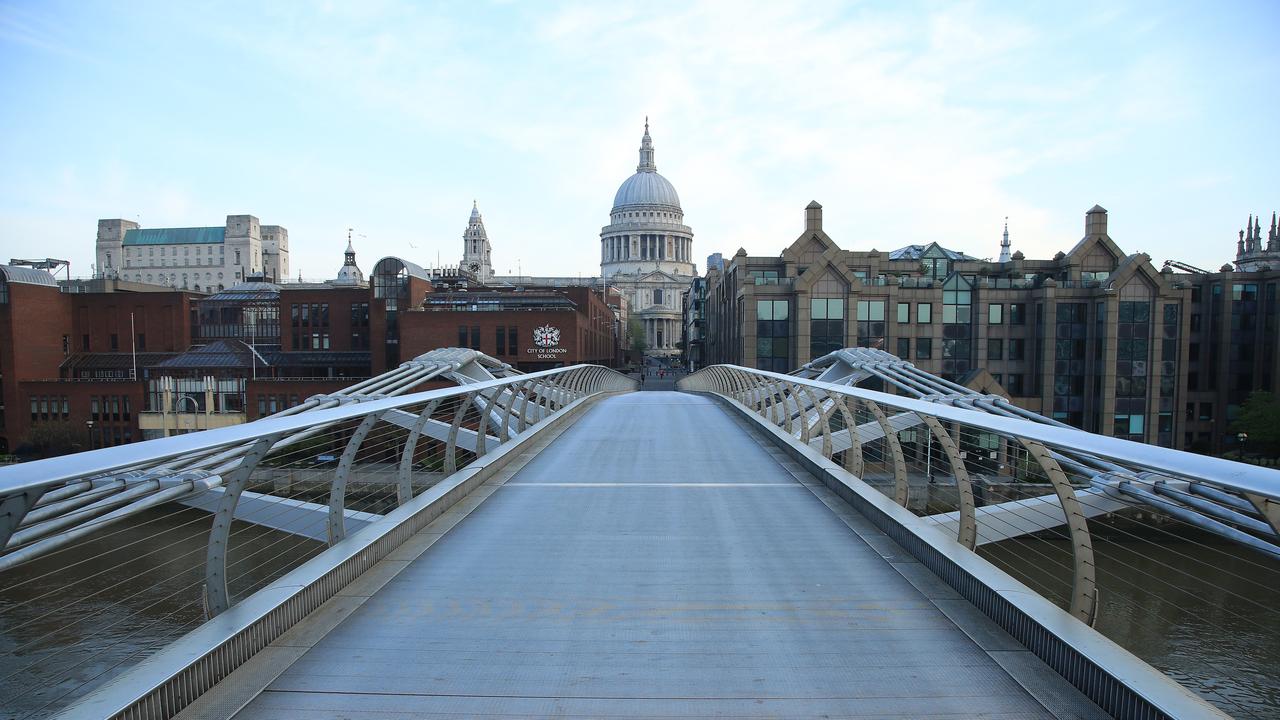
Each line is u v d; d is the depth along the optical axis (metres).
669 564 7.32
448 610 6.04
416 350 65.56
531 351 65.00
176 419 60.81
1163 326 50.16
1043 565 19.97
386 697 4.55
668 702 4.52
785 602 6.24
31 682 11.38
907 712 4.38
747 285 50.66
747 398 24.16
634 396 38.25
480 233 184.38
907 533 7.71
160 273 196.62
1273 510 3.68
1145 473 7.77
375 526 7.66
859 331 50.19
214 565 5.38
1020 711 4.37
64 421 61.53
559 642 5.43
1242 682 16.67
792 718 4.33
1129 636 18.44
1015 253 54.31
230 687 4.58
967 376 50.97
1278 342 56.75
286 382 57.22
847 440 19.11
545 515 9.38
